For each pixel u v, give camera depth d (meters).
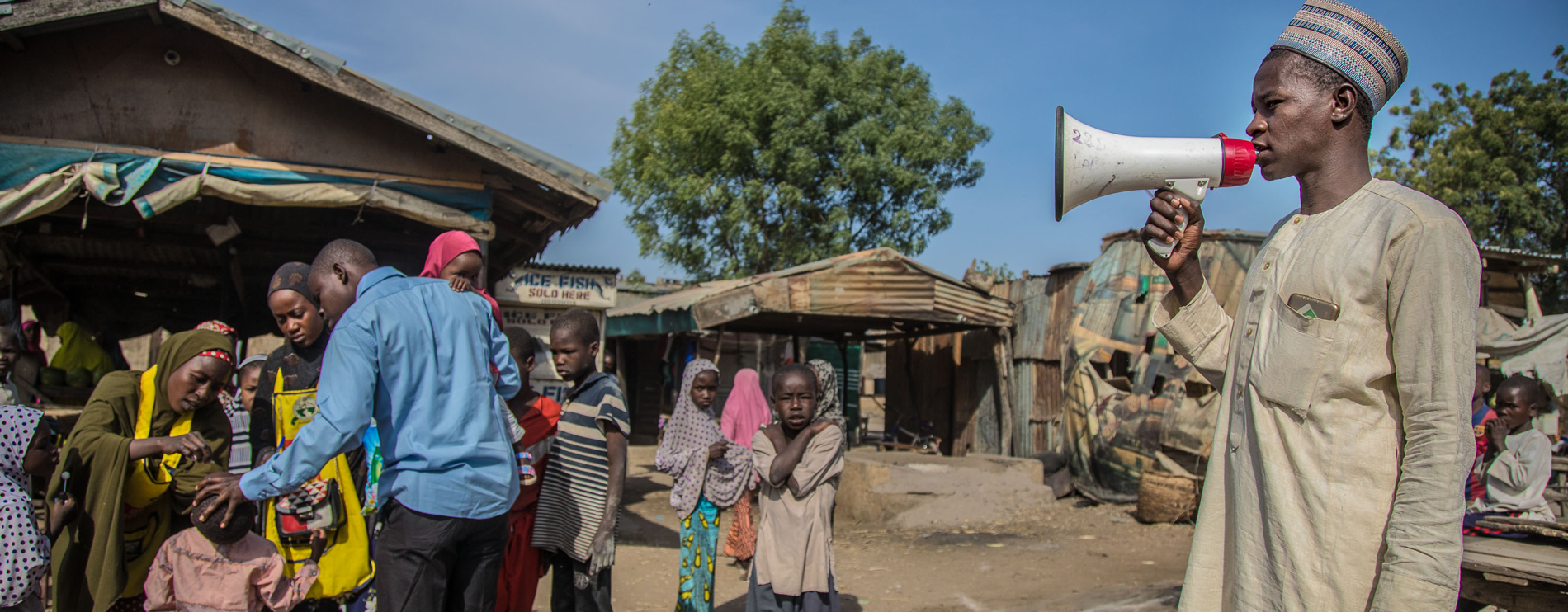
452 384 2.74
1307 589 1.57
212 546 3.35
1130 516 9.05
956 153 20.55
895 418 15.92
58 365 9.26
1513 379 4.86
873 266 11.36
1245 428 1.74
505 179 7.32
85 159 6.34
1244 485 1.73
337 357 2.57
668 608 5.63
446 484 2.62
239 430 4.05
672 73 21.89
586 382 4.09
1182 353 2.07
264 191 6.67
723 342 21.41
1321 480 1.59
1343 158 1.73
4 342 5.07
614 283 13.72
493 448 2.77
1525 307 12.83
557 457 3.97
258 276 11.98
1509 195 17.14
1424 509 1.44
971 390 13.78
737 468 4.48
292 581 3.41
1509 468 4.77
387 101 6.70
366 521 3.67
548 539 3.89
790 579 3.92
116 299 12.99
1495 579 2.72
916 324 13.72
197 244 10.09
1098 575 6.57
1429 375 1.48
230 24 6.37
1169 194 1.88
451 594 2.81
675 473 4.46
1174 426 9.36
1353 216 1.67
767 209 20.55
